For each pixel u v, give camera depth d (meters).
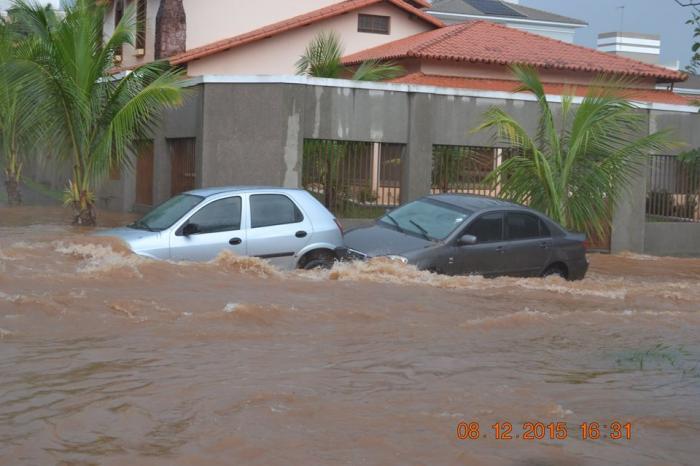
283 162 19.02
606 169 17.58
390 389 6.77
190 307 9.34
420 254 12.35
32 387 6.50
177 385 6.62
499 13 44.53
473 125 20.36
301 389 6.64
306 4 31.98
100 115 17.80
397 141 19.95
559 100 20.83
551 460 5.34
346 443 5.51
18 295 9.28
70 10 17.30
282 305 9.69
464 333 9.12
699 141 21.88
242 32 31.19
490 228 13.12
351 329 8.96
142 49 31.39
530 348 8.58
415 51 26.70
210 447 5.38
